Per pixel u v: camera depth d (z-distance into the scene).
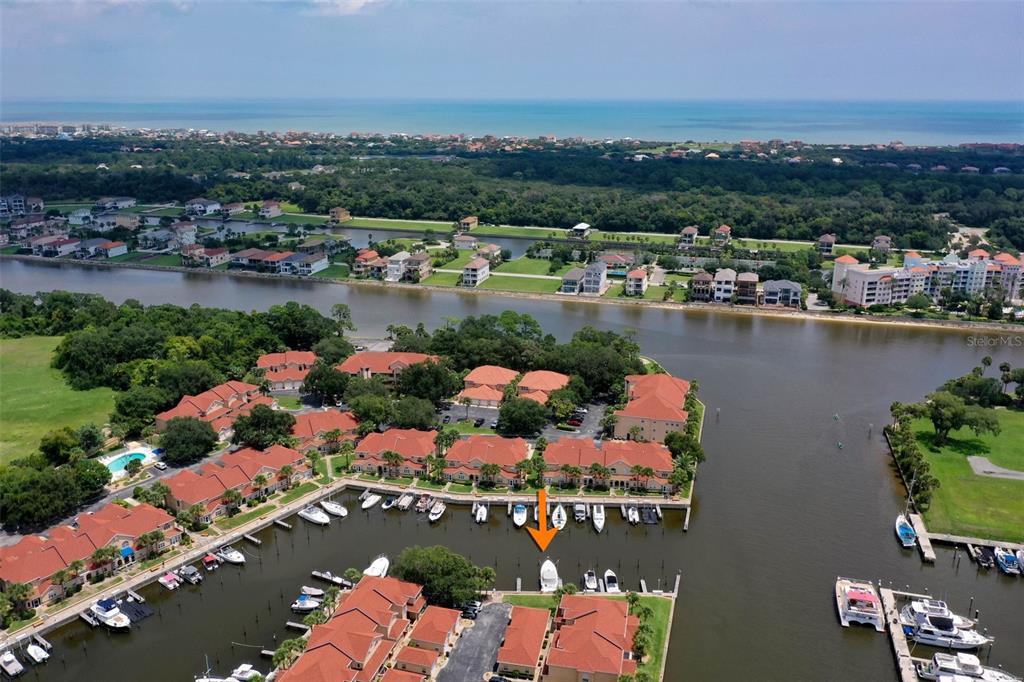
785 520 175.75
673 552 163.62
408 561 145.00
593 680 120.81
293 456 191.88
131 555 156.12
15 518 163.75
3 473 176.38
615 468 186.88
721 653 133.88
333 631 126.25
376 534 170.88
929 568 158.75
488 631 136.38
